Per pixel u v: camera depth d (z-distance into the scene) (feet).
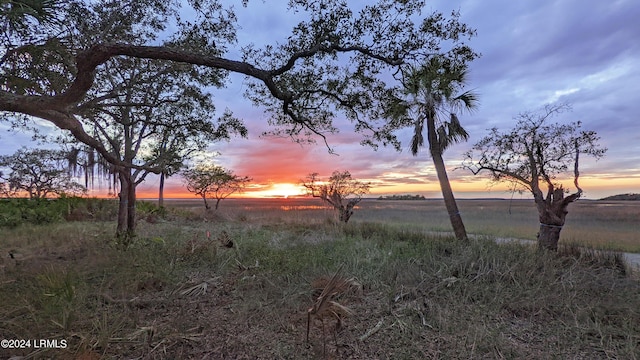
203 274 17.75
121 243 22.17
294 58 13.85
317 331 11.12
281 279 16.17
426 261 19.93
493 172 29.43
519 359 9.41
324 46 15.01
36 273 15.48
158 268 17.03
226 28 18.20
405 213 85.25
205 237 27.12
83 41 14.79
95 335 9.86
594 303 13.70
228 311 12.71
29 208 46.11
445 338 10.68
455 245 25.34
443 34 14.94
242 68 13.14
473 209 103.40
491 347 10.03
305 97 18.62
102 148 18.02
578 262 20.61
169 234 30.68
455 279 15.99
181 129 24.16
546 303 13.85
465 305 13.51
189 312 12.42
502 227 56.03
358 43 15.35
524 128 27.22
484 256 19.93
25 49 12.98
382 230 38.83
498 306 13.34
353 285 15.11
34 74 14.23
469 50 15.83
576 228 50.49
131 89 21.24
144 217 48.73
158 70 22.29
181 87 23.17
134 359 8.97
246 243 25.96
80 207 52.49
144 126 27.12
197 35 18.21
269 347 9.94
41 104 11.19
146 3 17.28
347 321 11.96
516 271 17.54
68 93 11.10
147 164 25.35
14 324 10.05
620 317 12.66
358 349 9.93
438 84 29.09
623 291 15.52
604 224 56.29
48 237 28.78
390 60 15.55
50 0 11.91
